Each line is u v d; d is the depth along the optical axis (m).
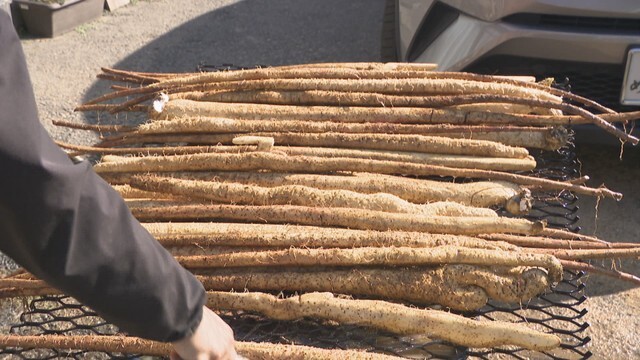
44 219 0.92
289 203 1.90
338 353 1.56
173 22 5.42
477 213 1.88
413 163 2.03
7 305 2.49
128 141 2.25
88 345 1.63
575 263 1.75
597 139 3.01
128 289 1.00
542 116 2.17
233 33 5.20
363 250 1.71
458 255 1.70
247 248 1.80
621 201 3.24
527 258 1.69
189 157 2.01
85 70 4.62
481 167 2.06
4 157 0.88
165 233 1.82
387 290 1.71
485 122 2.18
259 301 1.68
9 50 0.89
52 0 5.04
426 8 3.32
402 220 1.81
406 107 2.21
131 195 2.04
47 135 0.95
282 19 5.45
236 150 2.05
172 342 1.10
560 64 2.95
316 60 4.76
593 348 2.49
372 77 2.32
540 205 2.21
